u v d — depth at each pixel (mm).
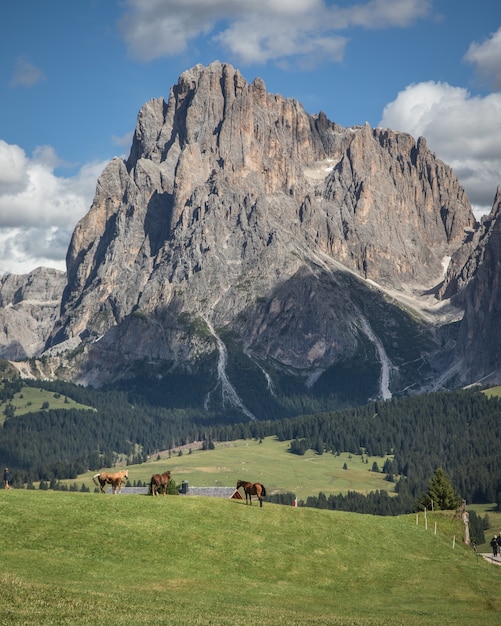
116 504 90812
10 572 71062
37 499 89375
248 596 76000
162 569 79000
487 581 92562
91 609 61969
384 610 77500
